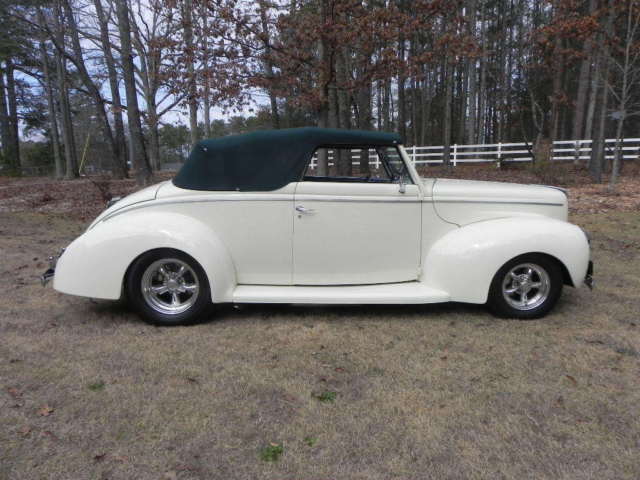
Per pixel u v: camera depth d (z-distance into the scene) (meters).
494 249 3.91
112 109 16.47
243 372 3.15
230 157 4.01
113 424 2.57
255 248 4.06
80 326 3.95
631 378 3.06
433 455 2.33
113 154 19.98
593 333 3.79
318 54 9.88
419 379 3.06
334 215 4.04
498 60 32.75
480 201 4.20
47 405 2.74
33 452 2.34
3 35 19.98
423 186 4.14
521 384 2.99
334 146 4.08
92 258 3.83
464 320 4.09
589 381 3.03
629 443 2.41
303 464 2.27
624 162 19.06
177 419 2.62
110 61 17.61
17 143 32.88
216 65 9.71
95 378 3.06
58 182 19.03
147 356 3.39
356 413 2.68
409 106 40.84
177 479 2.16
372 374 3.13
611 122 19.77
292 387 2.96
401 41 10.09
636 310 4.31
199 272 3.87
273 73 10.34
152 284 3.98
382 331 3.86
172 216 3.98
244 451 2.36
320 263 4.11
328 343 3.62
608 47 12.85
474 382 3.02
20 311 4.29
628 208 9.92
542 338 3.70
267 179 3.98
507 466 2.25
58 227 8.87
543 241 3.92
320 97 9.27
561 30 13.28
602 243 7.07
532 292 4.18
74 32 17.61
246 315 4.23
